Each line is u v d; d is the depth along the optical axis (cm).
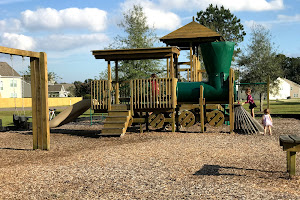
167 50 1387
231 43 1325
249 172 638
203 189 528
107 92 1389
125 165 726
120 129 1267
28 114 3231
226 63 1336
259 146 953
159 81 1357
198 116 1370
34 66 1002
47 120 1001
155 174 640
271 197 479
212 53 1321
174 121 1360
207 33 1894
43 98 998
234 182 565
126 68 2650
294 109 3253
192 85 1372
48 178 630
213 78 1345
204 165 708
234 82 1321
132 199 494
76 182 597
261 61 3238
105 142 1126
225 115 1373
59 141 1191
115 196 511
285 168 666
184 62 1848
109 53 1423
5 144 1152
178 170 668
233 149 907
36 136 1009
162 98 1412
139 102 1395
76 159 812
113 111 1347
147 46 2783
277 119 1892
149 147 967
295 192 504
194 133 1309
